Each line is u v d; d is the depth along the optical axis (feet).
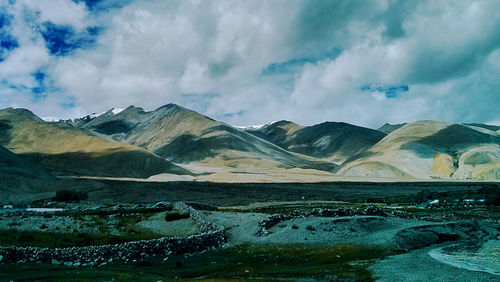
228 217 241.96
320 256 154.10
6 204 428.56
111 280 105.29
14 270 116.16
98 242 170.81
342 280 116.88
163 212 254.06
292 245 173.06
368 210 237.86
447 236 199.82
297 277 119.85
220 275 124.57
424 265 138.21
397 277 120.78
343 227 197.26
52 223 205.46
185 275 125.70
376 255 156.35
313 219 211.82
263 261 147.02
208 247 171.73
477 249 173.47
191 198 548.72
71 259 139.44
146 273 124.77
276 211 317.01
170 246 159.63
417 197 452.35
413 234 189.98
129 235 188.85
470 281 117.08
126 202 499.51
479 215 292.81
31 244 158.40
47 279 104.68
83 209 337.11
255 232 197.57
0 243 156.66
